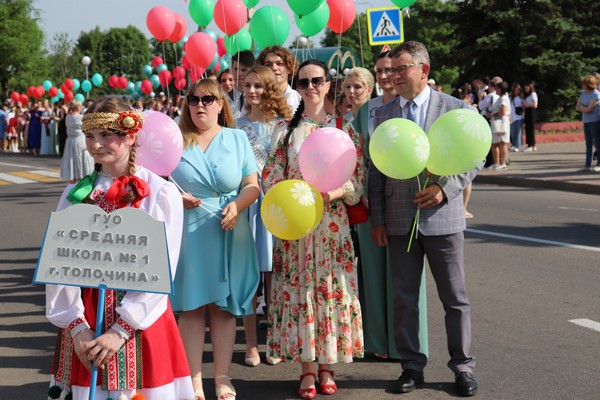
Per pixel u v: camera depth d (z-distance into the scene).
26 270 8.27
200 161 4.34
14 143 31.19
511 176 14.96
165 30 8.23
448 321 4.45
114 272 2.75
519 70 33.41
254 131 5.46
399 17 12.05
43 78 55.09
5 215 12.48
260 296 6.37
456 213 4.38
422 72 4.37
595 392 4.37
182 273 4.29
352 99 5.38
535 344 5.25
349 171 4.22
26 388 4.73
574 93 33.44
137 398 2.73
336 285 4.39
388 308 4.94
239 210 4.35
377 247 4.88
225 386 4.39
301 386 4.47
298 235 4.16
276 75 5.98
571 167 16.41
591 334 5.45
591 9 33.84
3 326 6.10
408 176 4.09
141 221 2.73
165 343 2.93
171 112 17.19
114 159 2.90
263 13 7.27
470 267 7.62
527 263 7.73
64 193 3.00
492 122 16.58
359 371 4.85
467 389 4.36
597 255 8.01
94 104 2.89
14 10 53.19
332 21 7.05
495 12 32.66
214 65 9.61
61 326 2.82
